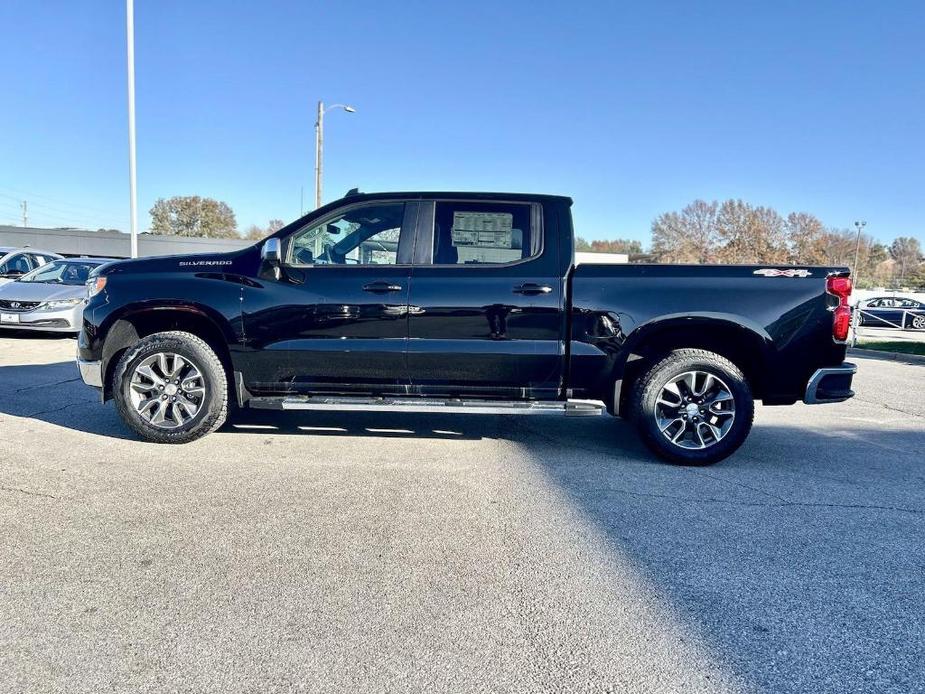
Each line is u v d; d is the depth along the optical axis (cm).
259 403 461
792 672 219
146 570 281
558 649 229
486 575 284
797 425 611
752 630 244
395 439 515
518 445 507
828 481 427
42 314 1038
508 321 450
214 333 488
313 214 471
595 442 521
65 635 231
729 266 452
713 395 454
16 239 4609
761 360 453
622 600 264
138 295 466
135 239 1772
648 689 208
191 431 468
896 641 238
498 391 463
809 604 264
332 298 454
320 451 473
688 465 456
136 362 464
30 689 202
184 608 251
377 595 264
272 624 241
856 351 1452
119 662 216
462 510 361
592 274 452
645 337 450
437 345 452
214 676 210
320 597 261
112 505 355
